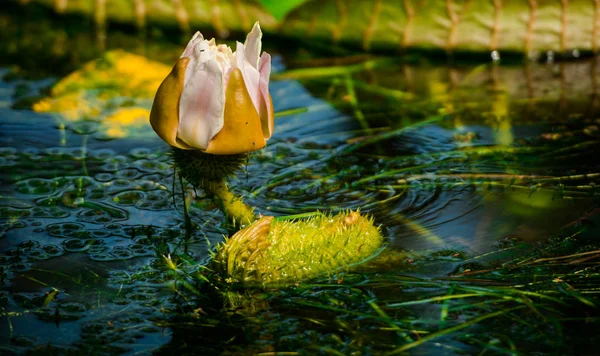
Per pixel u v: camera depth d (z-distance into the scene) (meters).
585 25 3.74
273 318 2.80
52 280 2.85
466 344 2.77
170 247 2.91
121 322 2.80
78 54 3.70
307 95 3.38
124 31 4.06
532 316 2.80
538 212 2.98
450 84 3.51
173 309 2.81
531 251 2.90
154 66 3.54
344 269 2.87
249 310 2.81
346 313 2.81
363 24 3.86
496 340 2.77
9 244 2.91
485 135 3.20
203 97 2.77
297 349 2.76
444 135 3.20
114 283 2.85
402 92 3.42
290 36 3.99
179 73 2.77
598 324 2.79
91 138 3.16
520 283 2.85
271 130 2.81
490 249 2.91
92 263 2.88
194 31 4.03
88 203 3.00
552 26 3.74
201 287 2.85
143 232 2.94
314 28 3.93
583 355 2.75
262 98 2.80
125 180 3.05
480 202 3.01
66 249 2.91
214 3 3.96
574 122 3.23
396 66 3.77
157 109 2.79
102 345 2.77
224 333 2.78
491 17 3.76
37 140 3.15
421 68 3.75
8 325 2.79
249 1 3.97
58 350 2.76
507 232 2.94
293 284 2.85
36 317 2.80
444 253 2.90
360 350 2.76
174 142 2.79
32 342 2.77
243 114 2.78
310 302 2.82
